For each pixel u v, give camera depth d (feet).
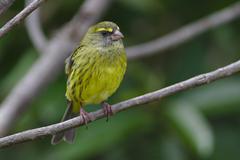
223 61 43.75
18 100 41.73
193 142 37.47
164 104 39.60
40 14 44.37
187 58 43.60
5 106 41.86
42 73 42.75
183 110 39.09
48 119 41.57
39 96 42.37
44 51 43.04
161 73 43.06
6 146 28.53
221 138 41.32
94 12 44.98
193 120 38.40
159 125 40.14
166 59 44.09
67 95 36.06
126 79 42.09
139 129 39.75
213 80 29.12
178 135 38.65
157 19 44.88
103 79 34.73
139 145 40.78
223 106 40.04
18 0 43.47
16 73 41.98
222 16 43.83
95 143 38.29
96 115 30.68
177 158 40.29
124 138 39.75
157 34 45.16
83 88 35.09
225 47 43.96
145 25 45.14
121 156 40.91
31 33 42.93
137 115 39.58
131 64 42.50
